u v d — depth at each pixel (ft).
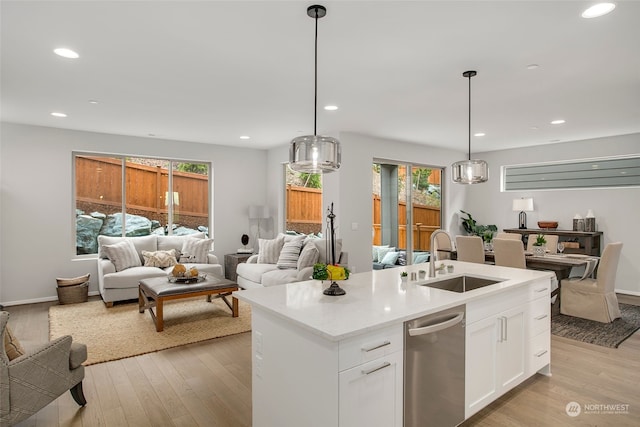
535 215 23.13
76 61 9.88
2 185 16.87
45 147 17.78
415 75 10.92
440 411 6.95
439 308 6.78
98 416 8.13
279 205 23.57
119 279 16.80
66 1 7.02
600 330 13.89
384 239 21.42
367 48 9.14
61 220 18.19
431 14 7.52
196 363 10.87
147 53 9.41
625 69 10.46
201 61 9.93
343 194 19.15
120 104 13.93
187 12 7.45
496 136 20.10
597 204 20.68
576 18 7.66
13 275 17.13
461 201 25.95
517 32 8.28
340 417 5.45
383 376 6.00
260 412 7.09
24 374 7.06
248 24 7.96
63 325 14.16
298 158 7.22
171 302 17.65
